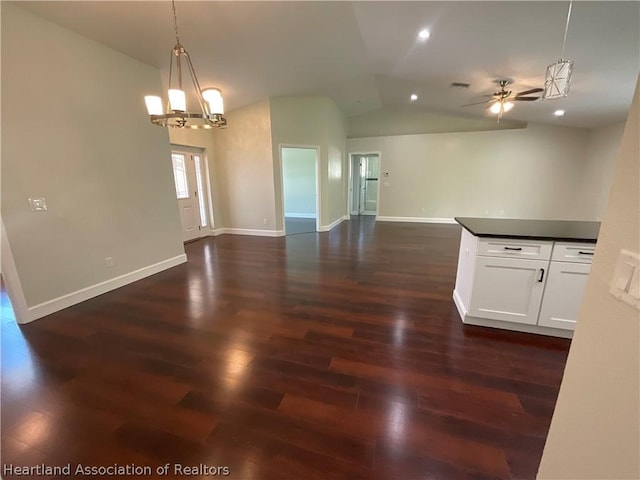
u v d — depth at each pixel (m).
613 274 0.62
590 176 6.45
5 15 2.20
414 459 1.23
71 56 2.65
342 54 3.98
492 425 1.40
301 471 1.19
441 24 2.93
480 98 5.34
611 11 2.29
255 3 2.68
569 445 0.77
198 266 3.99
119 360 1.93
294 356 1.96
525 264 2.11
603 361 0.65
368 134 7.98
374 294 2.98
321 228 6.50
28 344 2.12
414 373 1.77
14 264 2.33
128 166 3.27
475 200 7.50
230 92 4.67
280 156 5.72
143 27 2.76
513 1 2.38
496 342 2.10
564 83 2.34
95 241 2.96
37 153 2.45
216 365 1.87
